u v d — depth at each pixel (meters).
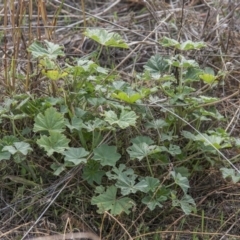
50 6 3.96
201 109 2.63
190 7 3.83
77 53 3.49
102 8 4.03
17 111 2.64
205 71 2.91
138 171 2.55
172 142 2.64
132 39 3.58
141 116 2.61
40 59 2.65
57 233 2.34
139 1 3.99
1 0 3.73
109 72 2.96
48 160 2.59
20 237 2.33
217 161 2.61
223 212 2.52
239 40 3.50
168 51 3.31
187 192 2.58
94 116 2.62
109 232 2.36
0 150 2.44
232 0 3.66
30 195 2.46
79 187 2.48
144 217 2.45
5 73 2.75
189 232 2.32
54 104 2.58
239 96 3.07
